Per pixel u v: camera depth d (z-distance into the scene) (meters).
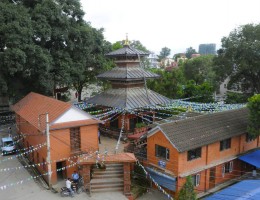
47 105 30.92
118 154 26.06
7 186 26.17
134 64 39.59
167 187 26.28
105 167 26.45
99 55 53.69
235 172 30.88
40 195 24.38
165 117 40.56
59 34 43.69
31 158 32.16
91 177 25.64
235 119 32.31
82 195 24.08
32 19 41.75
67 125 26.30
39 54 39.38
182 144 25.36
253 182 23.41
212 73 83.69
